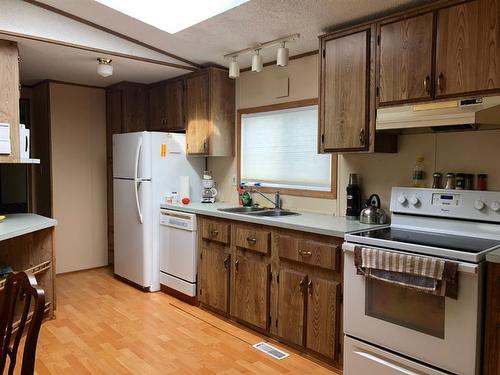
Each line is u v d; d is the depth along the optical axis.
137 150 4.03
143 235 4.04
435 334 1.93
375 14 2.57
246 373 2.50
